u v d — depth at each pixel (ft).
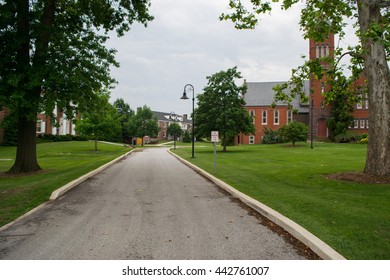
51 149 127.24
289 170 49.65
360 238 16.72
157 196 31.37
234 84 121.19
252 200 27.25
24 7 46.34
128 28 58.39
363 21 37.55
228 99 119.03
